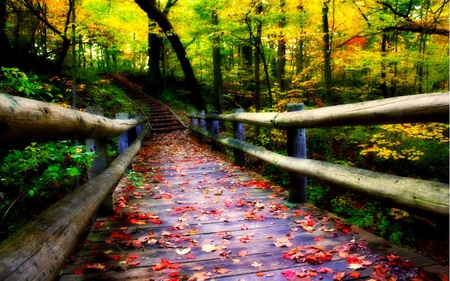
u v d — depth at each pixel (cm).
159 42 1862
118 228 265
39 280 97
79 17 969
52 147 287
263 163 876
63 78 1074
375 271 177
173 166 572
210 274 181
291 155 323
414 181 155
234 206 324
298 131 320
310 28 912
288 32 852
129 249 222
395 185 164
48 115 126
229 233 248
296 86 1122
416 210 151
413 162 892
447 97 135
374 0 688
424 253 608
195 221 280
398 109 165
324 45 801
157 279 178
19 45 1161
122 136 491
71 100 986
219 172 510
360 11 739
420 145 880
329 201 758
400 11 940
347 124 224
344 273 174
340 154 968
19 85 300
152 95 1839
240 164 560
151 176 485
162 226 269
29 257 99
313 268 185
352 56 823
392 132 855
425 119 151
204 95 1936
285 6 816
